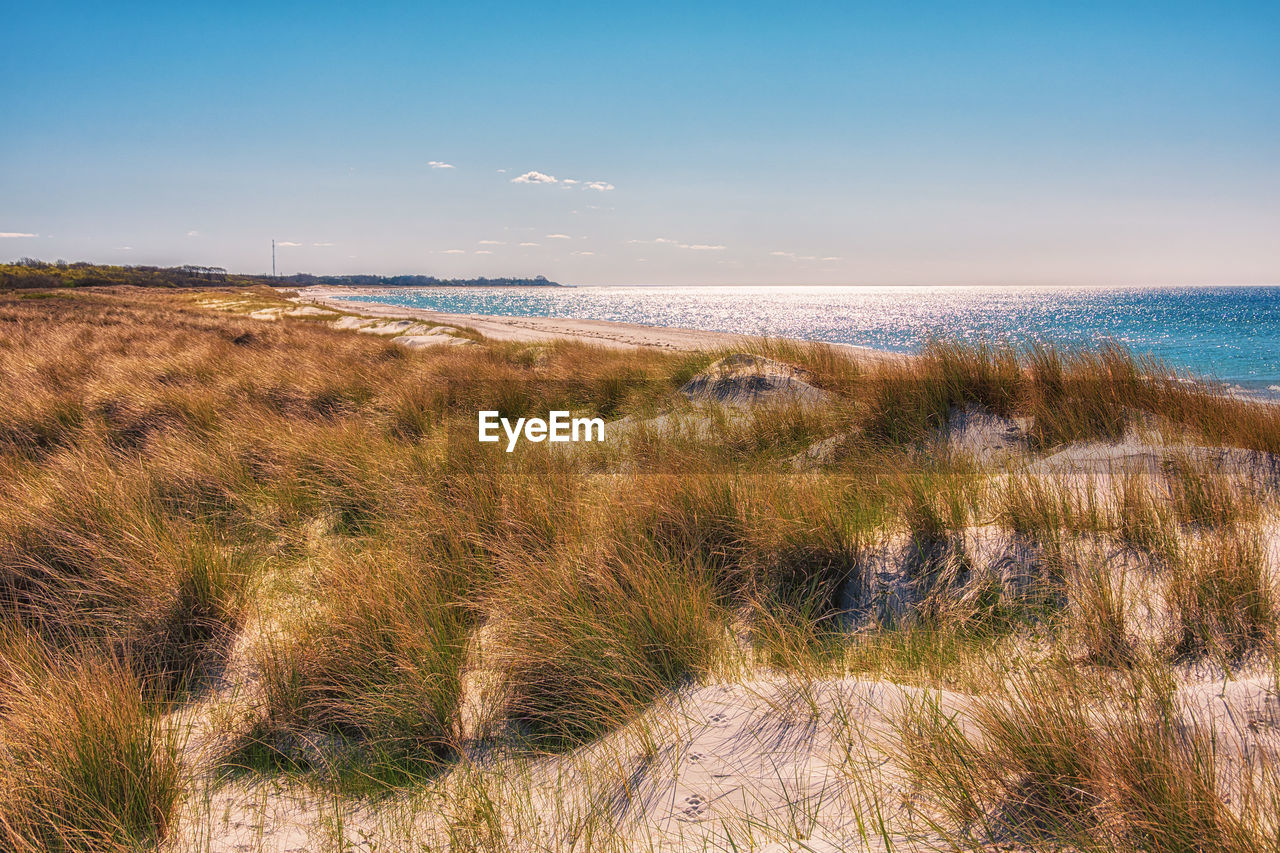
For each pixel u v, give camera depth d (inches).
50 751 98.2
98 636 137.5
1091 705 90.1
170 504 197.8
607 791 91.0
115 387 326.0
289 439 242.5
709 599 135.9
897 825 75.0
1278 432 199.5
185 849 90.8
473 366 428.5
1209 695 88.4
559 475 193.6
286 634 137.1
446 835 90.4
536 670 118.5
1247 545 123.4
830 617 138.4
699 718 102.3
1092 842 67.7
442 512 172.2
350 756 109.8
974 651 119.6
